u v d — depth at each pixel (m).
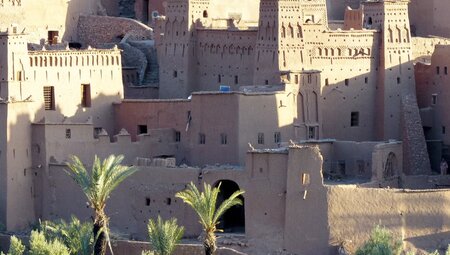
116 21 170.12
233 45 155.38
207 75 157.12
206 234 135.50
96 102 154.38
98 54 154.50
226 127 148.00
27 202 147.88
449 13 170.75
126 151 150.38
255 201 141.62
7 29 153.75
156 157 151.00
